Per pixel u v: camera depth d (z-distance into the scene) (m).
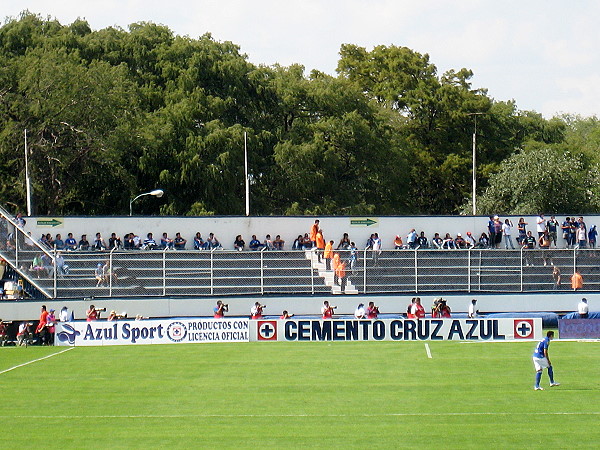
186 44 130.25
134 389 52.09
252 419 44.34
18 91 113.31
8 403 48.59
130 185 113.94
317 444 39.47
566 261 85.44
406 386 51.88
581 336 70.25
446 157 156.75
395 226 90.31
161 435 41.41
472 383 52.56
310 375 55.66
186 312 81.31
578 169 134.75
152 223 88.12
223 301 81.56
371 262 84.31
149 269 82.44
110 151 109.75
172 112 119.88
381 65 171.25
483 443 39.44
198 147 117.56
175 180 116.81
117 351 67.25
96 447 39.50
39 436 41.47
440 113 160.88
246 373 56.66
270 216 89.62
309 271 84.56
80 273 81.38
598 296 83.62
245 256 84.25
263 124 134.88
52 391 51.72
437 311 75.56
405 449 38.62
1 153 110.06
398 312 82.56
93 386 53.16
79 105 110.31
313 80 140.50
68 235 86.56
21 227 85.31
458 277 84.44
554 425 42.44
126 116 113.88
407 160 146.12
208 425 43.25
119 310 80.25
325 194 131.62
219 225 88.88
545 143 165.00
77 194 118.94
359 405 47.12
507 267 84.50
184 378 55.31
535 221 91.50
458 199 157.75
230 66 129.25
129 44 129.38
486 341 70.19
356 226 90.12
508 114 169.12
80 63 123.12
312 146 126.25
